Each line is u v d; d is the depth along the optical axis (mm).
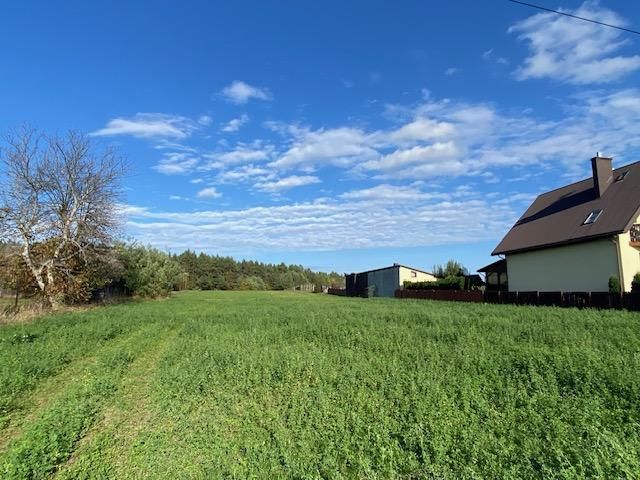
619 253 21844
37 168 25781
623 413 5887
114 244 31109
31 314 21750
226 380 8422
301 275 113250
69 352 11547
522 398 6566
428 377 7723
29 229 25188
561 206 28969
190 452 5320
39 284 25328
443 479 4344
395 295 44594
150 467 4988
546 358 8695
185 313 23875
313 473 4570
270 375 8422
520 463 4559
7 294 26109
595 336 11102
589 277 23625
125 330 16625
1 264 24844
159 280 42812
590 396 6586
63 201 27375
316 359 9547
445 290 33781
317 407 6453
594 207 25141
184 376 8570
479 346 10516
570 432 5273
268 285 101500
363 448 5082
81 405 6789
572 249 24766
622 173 25500
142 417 6773
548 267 26656
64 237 26891
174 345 12656
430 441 5055
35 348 11719
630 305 17938
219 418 6438
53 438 5426
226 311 25031
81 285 28016
